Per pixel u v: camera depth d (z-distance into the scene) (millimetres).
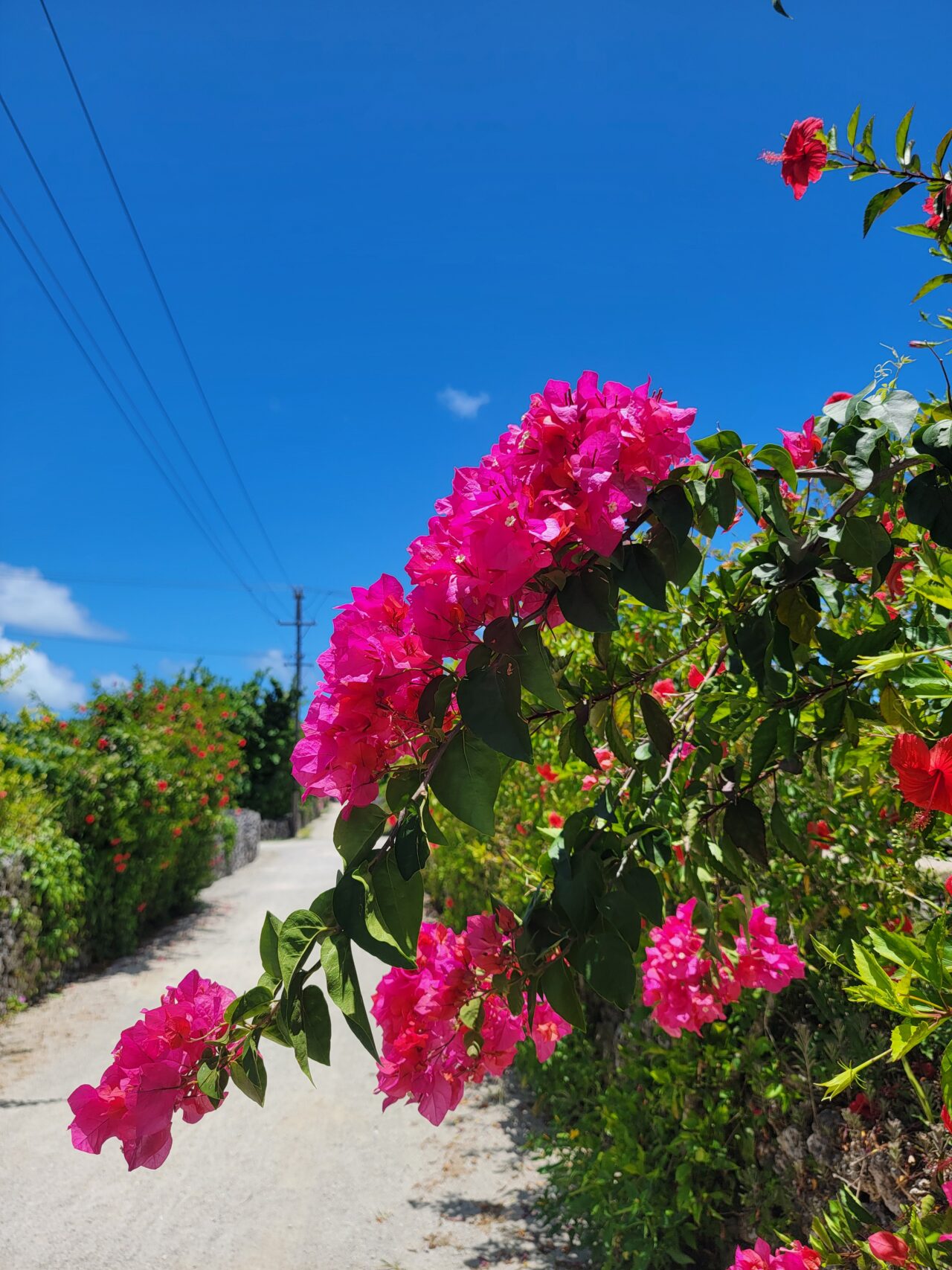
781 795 2834
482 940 1398
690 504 1178
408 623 1106
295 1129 4836
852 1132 2211
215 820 12375
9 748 8523
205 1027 1129
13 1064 5727
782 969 2205
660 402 1135
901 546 1739
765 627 1562
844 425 1424
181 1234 3697
